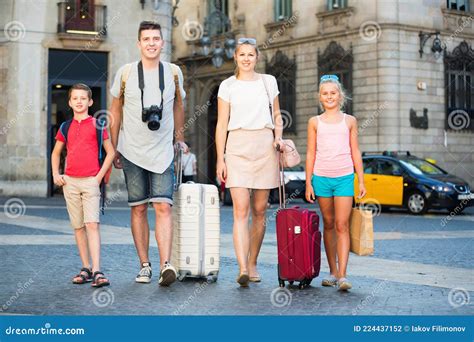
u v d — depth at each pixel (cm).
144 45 790
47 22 2773
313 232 770
